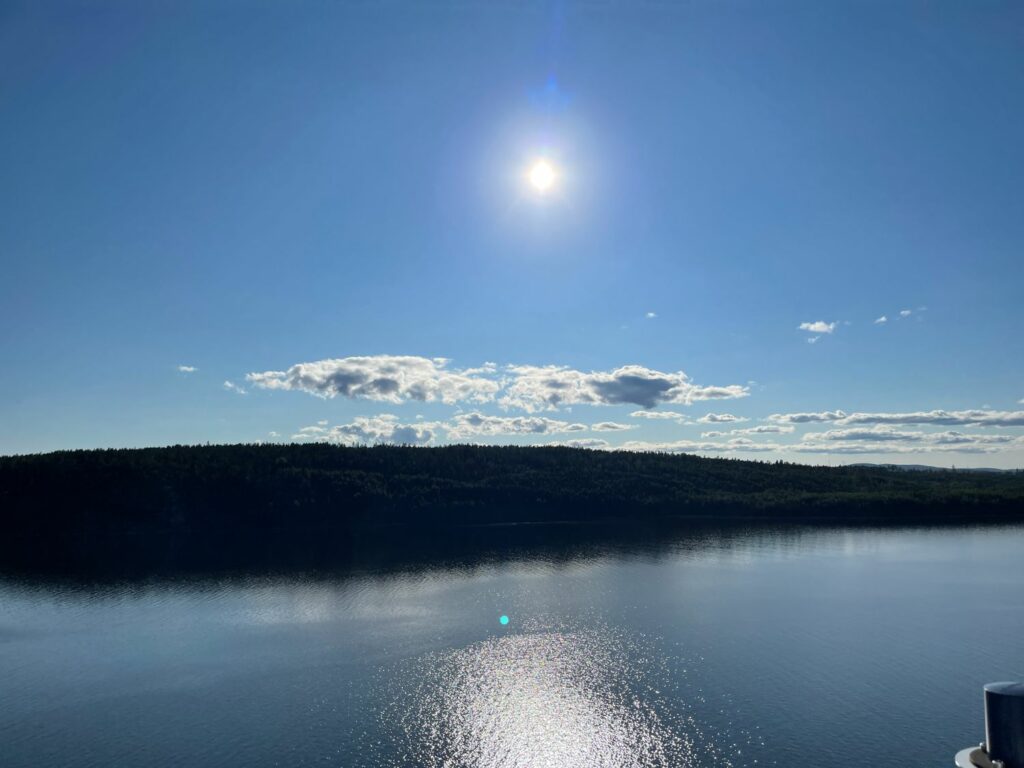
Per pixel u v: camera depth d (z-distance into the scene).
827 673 57.19
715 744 44.94
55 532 135.88
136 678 58.47
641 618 74.88
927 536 140.25
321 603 83.69
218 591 90.88
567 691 53.91
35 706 52.69
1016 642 65.69
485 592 88.38
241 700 53.16
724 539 136.00
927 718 48.28
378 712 50.59
